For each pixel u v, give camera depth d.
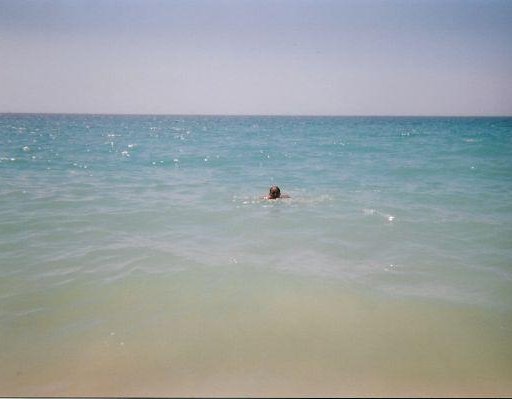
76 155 25.12
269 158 24.69
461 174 17.58
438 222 9.98
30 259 7.32
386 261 7.36
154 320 5.25
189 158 24.47
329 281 6.43
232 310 5.51
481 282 6.47
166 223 9.87
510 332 5.05
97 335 4.92
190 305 5.64
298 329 5.06
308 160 23.58
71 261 7.23
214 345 4.72
